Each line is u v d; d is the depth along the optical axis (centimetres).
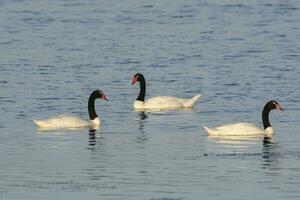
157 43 6744
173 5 9012
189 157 3278
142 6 8988
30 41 6844
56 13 8525
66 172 3064
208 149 3409
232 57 6078
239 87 4934
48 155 3322
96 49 6450
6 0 9444
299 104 4431
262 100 4550
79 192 2809
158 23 7856
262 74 5350
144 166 3144
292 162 3195
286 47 6525
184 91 4872
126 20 8050
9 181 2947
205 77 5284
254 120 4053
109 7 8944
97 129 3822
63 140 3584
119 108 4388
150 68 5631
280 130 3800
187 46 6594
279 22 7875
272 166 3138
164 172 3062
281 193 2806
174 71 5516
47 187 2872
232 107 4381
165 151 3381
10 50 6372
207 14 8394
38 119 4038
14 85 4966
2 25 7756
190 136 3672
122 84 5072
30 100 4528
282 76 5275
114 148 3438
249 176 3006
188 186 2883
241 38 7012
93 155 3316
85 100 4559
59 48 6488
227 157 3281
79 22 7938
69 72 5444
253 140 3584
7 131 3769
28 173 3052
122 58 6034
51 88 4881
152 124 3947
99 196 2766
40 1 9369
